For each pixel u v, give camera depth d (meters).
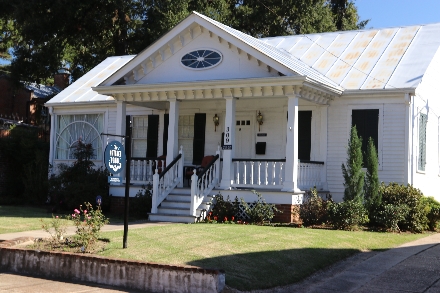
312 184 19.11
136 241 12.52
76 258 11.02
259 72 18.45
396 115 18.97
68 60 43.69
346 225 16.22
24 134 27.89
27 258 11.65
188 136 22.55
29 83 36.81
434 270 11.32
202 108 22.27
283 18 39.41
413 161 19.06
